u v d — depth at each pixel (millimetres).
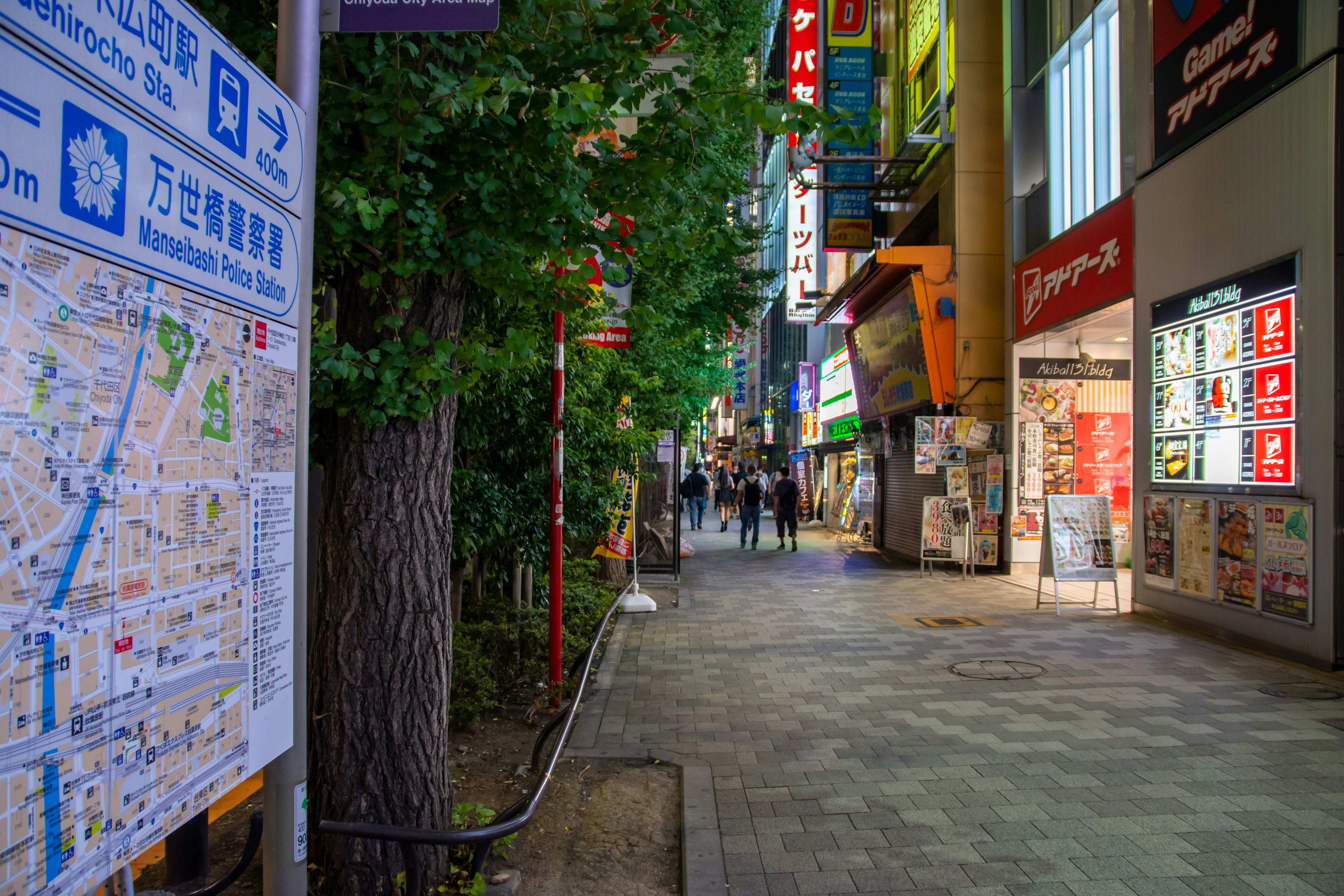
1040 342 12383
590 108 2719
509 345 3039
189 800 1684
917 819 3781
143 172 1527
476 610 6996
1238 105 7289
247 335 1892
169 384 1609
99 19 1407
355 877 2951
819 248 22094
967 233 13578
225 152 1796
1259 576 7020
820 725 5238
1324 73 6336
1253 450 7121
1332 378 6246
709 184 3256
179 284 1635
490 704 5281
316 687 3070
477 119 2768
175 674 1635
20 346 1264
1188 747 4703
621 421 8078
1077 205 10953
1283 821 3697
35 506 1295
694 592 11336
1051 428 12695
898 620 9016
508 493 6066
